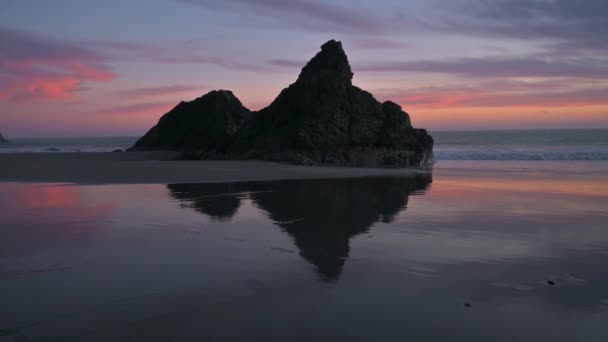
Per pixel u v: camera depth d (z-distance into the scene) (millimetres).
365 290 6160
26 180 19234
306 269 7078
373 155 30578
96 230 9789
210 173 22453
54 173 21438
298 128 30875
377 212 12367
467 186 18562
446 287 6324
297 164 29141
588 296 6020
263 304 5629
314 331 4891
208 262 7410
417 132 33125
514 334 4883
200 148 42812
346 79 33125
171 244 8609
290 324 5059
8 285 6242
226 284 6344
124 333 4816
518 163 31844
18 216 11312
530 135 106000
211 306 5551
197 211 12320
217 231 9812
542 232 9898
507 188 17828
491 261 7633
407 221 11102
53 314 5273
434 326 5051
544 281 6625
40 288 6129
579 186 18406
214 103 48062
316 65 34188
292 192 16484
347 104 31969
